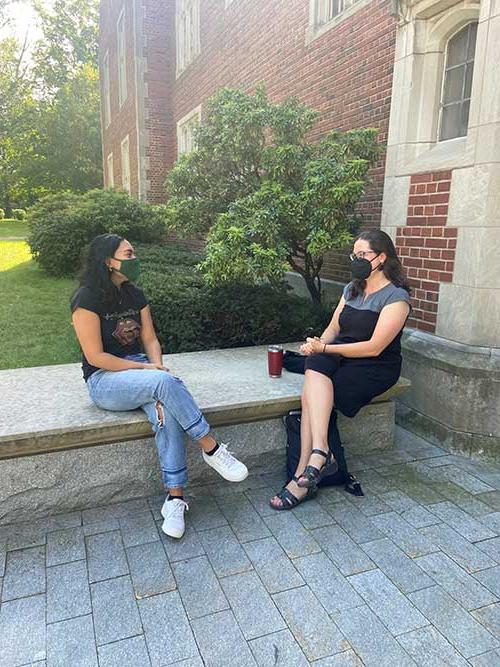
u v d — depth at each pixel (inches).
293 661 69.9
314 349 115.1
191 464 115.2
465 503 110.1
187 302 178.7
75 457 104.2
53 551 93.4
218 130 191.0
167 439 99.8
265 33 284.8
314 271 199.9
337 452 115.3
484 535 98.7
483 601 81.4
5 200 1800.0
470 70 139.5
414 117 152.3
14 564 89.7
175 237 491.8
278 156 169.0
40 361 205.2
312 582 85.3
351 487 113.7
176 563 90.0
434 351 140.1
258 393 120.3
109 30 749.9
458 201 135.0
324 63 225.5
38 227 446.9
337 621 77.0
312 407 108.4
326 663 69.6
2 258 578.6
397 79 155.6
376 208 193.3
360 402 114.5
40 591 83.0
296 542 96.1
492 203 125.2
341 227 162.7
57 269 434.6
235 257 153.9
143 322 113.2
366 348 111.9
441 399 137.9
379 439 133.4
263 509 107.3
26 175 1406.3
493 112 122.0
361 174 155.7
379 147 168.7
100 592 82.8
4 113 1349.7
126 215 470.6
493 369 126.8
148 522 102.7
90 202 474.9
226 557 91.8
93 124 1360.7
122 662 69.7
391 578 86.4
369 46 193.0
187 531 99.4
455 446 133.9
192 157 195.5
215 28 372.5
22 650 71.7
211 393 120.1
